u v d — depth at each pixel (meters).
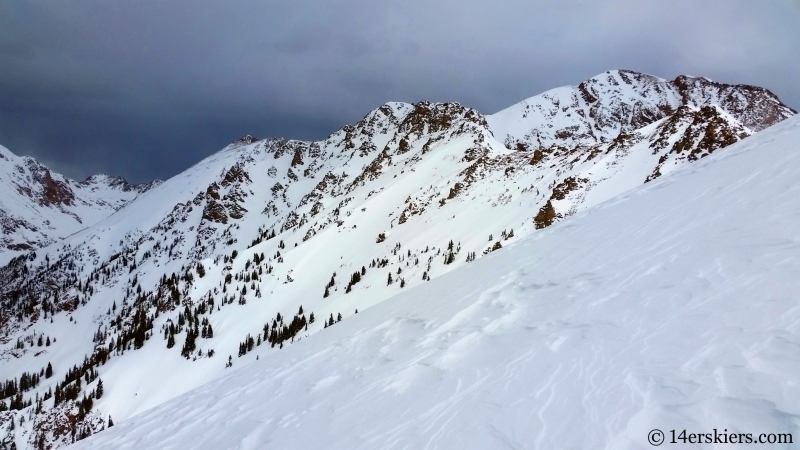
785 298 8.45
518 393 9.04
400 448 8.54
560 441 6.85
